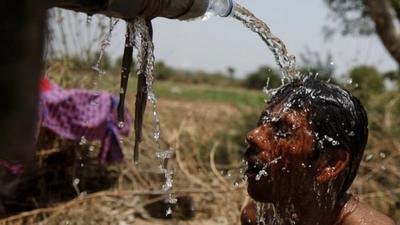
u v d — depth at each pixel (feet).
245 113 26.32
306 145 5.98
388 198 18.35
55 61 19.42
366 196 18.12
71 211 16.37
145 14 4.13
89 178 18.53
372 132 22.29
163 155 8.05
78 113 17.87
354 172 6.43
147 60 5.03
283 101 6.13
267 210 6.93
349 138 6.11
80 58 19.81
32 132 1.63
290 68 6.76
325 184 6.18
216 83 90.17
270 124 6.12
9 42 1.60
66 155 18.15
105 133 18.57
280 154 6.02
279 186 6.17
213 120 29.30
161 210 17.57
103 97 18.44
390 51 22.93
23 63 1.61
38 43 1.64
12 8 1.61
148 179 18.98
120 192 17.22
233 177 20.08
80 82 19.66
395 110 24.53
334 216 6.40
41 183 17.34
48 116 17.13
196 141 21.99
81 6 3.42
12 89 1.60
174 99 53.06
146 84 5.16
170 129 22.65
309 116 5.98
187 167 20.03
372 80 26.35
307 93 6.07
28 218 16.14
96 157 19.21
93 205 16.87
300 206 6.26
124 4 3.83
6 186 16.11
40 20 1.65
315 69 19.99
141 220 16.93
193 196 17.93
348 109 6.08
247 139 6.18
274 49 6.68
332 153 6.10
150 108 21.95
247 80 81.76
